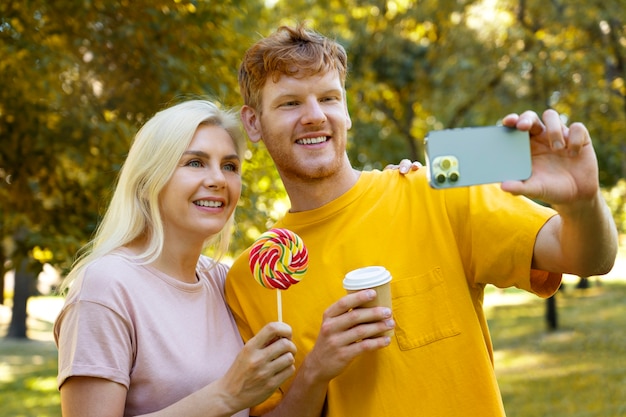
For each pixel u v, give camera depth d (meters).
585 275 1.88
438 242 2.17
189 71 5.18
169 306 2.20
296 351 2.06
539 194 1.65
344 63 2.37
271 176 5.66
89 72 5.35
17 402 10.16
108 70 5.35
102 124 5.30
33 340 16.92
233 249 5.50
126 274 2.15
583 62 10.68
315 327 2.22
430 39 12.08
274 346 1.95
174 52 5.30
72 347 2.03
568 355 11.46
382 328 1.94
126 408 2.11
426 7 11.42
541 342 12.91
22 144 5.48
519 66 11.16
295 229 2.32
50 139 5.49
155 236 2.25
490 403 2.10
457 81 12.02
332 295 2.21
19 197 5.59
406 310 2.14
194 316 2.25
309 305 2.23
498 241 2.05
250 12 6.98
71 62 5.24
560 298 19.48
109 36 5.17
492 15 11.70
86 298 2.07
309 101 2.23
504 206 2.08
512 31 10.95
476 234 2.10
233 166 2.40
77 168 6.00
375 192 2.29
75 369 1.99
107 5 5.13
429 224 2.20
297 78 2.23
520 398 9.00
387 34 11.70
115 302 2.07
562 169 1.68
